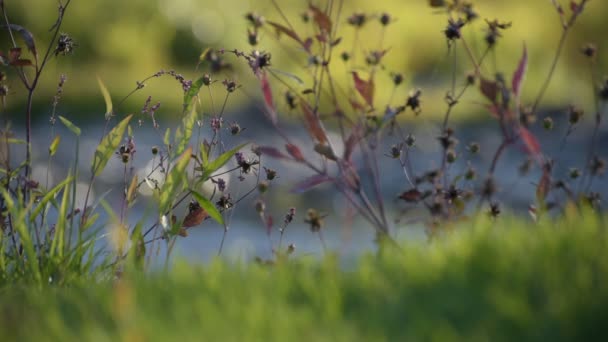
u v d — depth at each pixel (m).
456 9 5.50
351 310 3.90
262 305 3.83
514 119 5.55
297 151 5.60
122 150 5.96
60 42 5.97
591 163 5.92
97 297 4.24
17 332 3.92
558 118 22.83
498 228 4.94
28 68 22.62
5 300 4.49
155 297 4.08
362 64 27.42
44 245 5.67
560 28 37.03
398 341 3.46
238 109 20.67
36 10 28.25
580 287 3.80
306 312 3.75
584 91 30.44
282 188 15.97
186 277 4.41
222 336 3.54
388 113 5.55
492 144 19.66
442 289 3.92
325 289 4.03
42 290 4.78
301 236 11.68
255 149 5.64
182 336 3.55
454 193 5.70
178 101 23.00
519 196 14.60
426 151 19.22
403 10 34.91
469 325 3.58
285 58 27.08
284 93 5.61
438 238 4.99
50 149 5.86
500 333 3.47
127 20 30.73
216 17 32.31
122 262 5.52
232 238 11.67
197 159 5.73
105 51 29.62
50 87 23.09
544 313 3.60
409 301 3.84
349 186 5.63
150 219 11.94
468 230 5.07
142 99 22.64
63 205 5.47
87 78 26.19
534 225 5.09
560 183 5.83
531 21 36.91
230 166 16.80
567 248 4.30
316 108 5.56
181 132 5.83
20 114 20.80
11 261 5.74
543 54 35.09
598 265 4.05
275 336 3.51
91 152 18.22
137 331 3.54
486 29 5.52
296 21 32.53
